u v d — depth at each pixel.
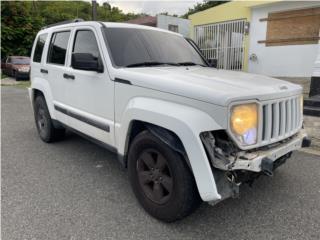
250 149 2.56
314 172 4.10
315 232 2.78
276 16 10.78
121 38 3.74
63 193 3.50
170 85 2.71
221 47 12.82
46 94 4.95
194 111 2.51
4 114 8.19
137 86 3.02
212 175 2.41
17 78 19.62
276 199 3.38
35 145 5.30
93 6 15.11
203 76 3.05
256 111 2.53
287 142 2.95
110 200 3.35
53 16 40.75
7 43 27.38
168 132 2.70
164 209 2.84
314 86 6.72
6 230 2.78
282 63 10.95
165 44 4.17
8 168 4.24
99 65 3.54
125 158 3.33
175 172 2.66
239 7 11.76
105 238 2.68
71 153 4.88
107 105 3.50
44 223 2.89
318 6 9.61
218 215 3.06
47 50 5.00
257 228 2.84
